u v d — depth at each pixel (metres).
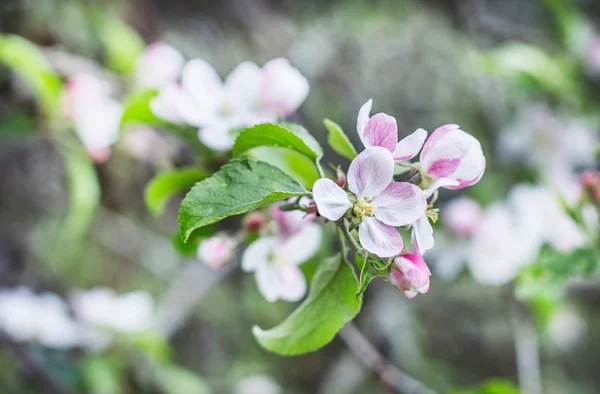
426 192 0.52
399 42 1.36
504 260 0.87
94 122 0.83
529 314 0.99
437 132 0.53
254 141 0.55
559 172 1.19
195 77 0.65
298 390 1.37
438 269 0.92
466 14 1.42
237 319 1.36
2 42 0.80
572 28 1.21
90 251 1.25
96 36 1.02
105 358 0.97
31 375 0.97
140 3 1.15
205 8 1.25
